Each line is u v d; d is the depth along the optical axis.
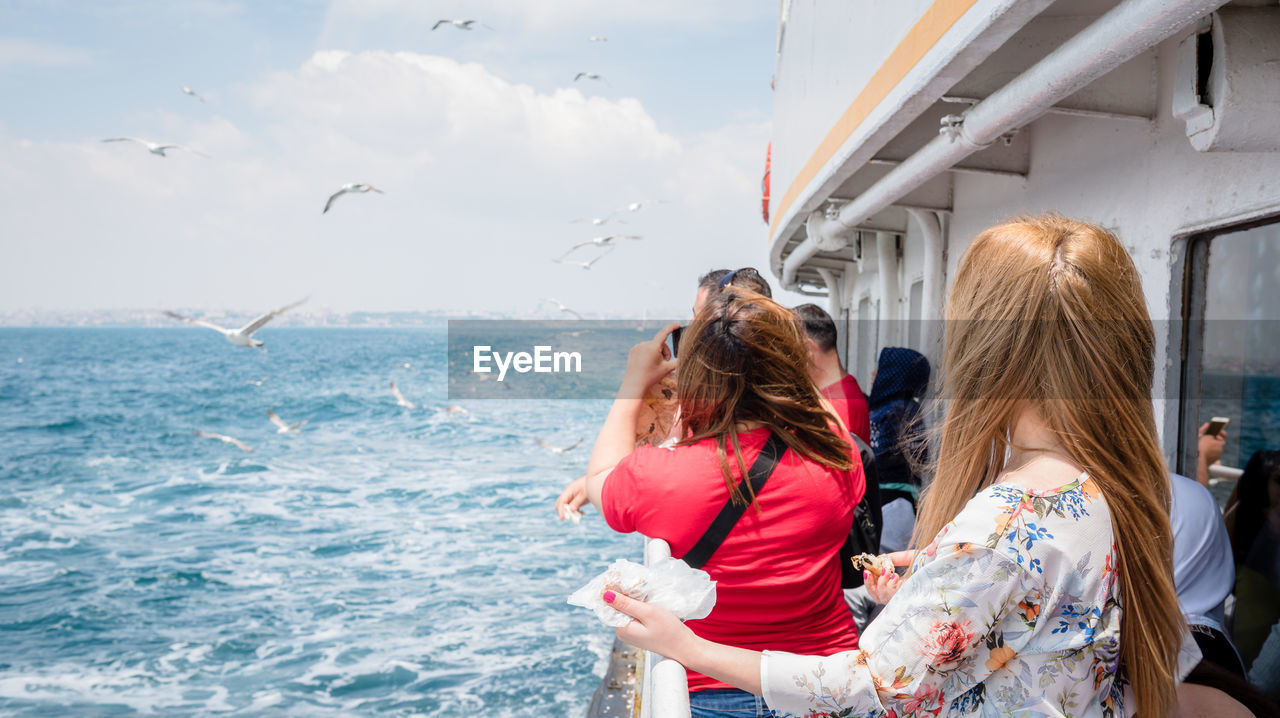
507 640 8.98
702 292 2.76
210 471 20.86
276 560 12.42
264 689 8.04
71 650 9.11
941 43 2.68
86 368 74.12
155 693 8.05
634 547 12.63
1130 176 3.32
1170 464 3.03
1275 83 1.94
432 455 23.06
